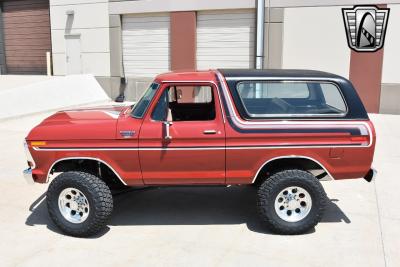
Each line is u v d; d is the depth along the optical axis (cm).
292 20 1417
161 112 475
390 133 1057
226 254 443
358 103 477
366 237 478
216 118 473
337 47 1388
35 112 1409
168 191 637
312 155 472
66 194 485
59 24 1836
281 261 427
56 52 1869
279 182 470
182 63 1612
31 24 2042
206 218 538
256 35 1459
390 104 1362
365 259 429
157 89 478
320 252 444
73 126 479
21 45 2094
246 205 582
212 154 473
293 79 480
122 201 598
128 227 512
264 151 472
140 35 1684
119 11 1688
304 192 475
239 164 477
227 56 1559
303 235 484
